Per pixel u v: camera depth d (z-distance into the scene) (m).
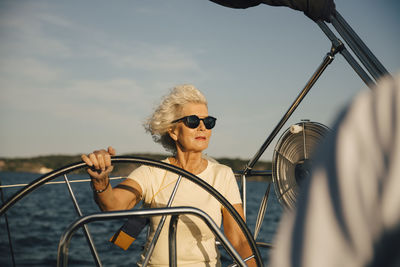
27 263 8.58
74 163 1.45
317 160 0.34
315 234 0.31
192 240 1.83
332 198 0.31
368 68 1.62
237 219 1.50
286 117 2.07
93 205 22.41
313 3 1.70
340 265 0.30
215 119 1.98
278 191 2.12
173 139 2.04
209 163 2.06
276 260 0.34
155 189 1.92
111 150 1.47
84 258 7.81
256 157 2.27
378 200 0.29
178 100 1.97
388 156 0.30
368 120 0.32
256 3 1.98
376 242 0.29
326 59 1.79
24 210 19.94
